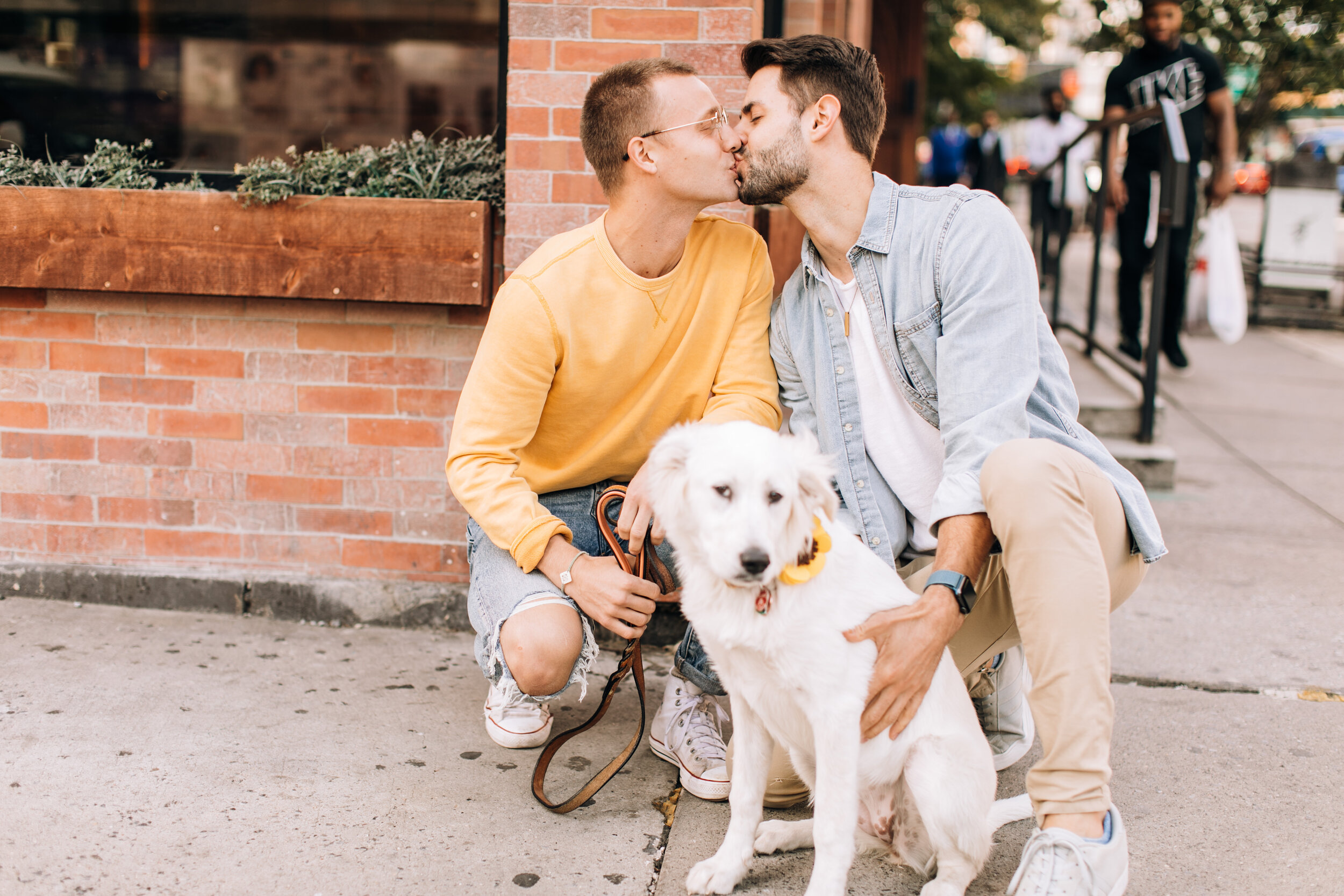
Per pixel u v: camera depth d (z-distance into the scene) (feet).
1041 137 41.01
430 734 8.85
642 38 10.07
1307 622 11.50
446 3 12.21
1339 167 32.91
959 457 7.13
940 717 6.82
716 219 8.70
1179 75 19.94
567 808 7.59
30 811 7.38
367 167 10.89
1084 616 6.27
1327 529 14.66
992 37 67.97
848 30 20.94
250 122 12.67
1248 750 8.76
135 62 12.56
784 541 6.21
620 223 7.93
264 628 10.93
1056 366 7.79
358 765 8.27
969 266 7.40
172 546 11.34
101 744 8.38
